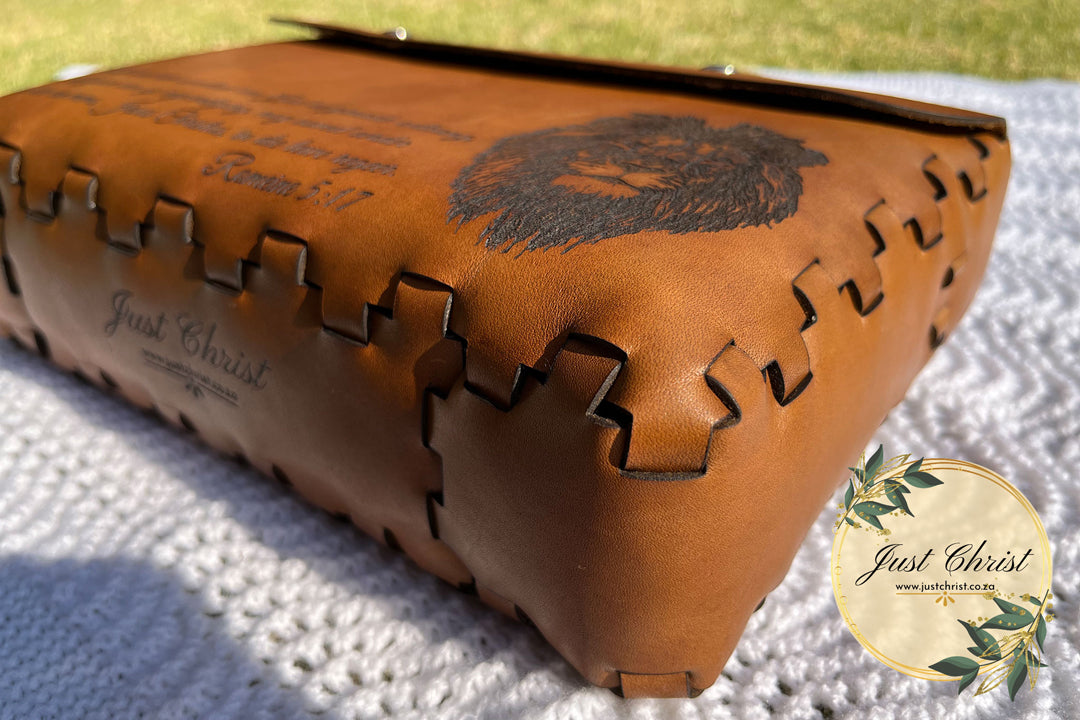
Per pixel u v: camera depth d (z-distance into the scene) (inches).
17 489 11.0
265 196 8.6
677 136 9.7
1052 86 23.6
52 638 9.3
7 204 10.8
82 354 11.3
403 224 7.8
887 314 8.5
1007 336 14.0
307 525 10.5
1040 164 19.3
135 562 10.0
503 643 9.2
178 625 9.4
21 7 37.6
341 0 40.2
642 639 7.5
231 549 10.2
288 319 8.3
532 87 12.0
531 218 7.5
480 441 7.2
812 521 8.5
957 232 9.9
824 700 8.6
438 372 7.4
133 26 34.7
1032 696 8.6
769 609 9.5
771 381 6.9
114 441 11.7
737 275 7.0
